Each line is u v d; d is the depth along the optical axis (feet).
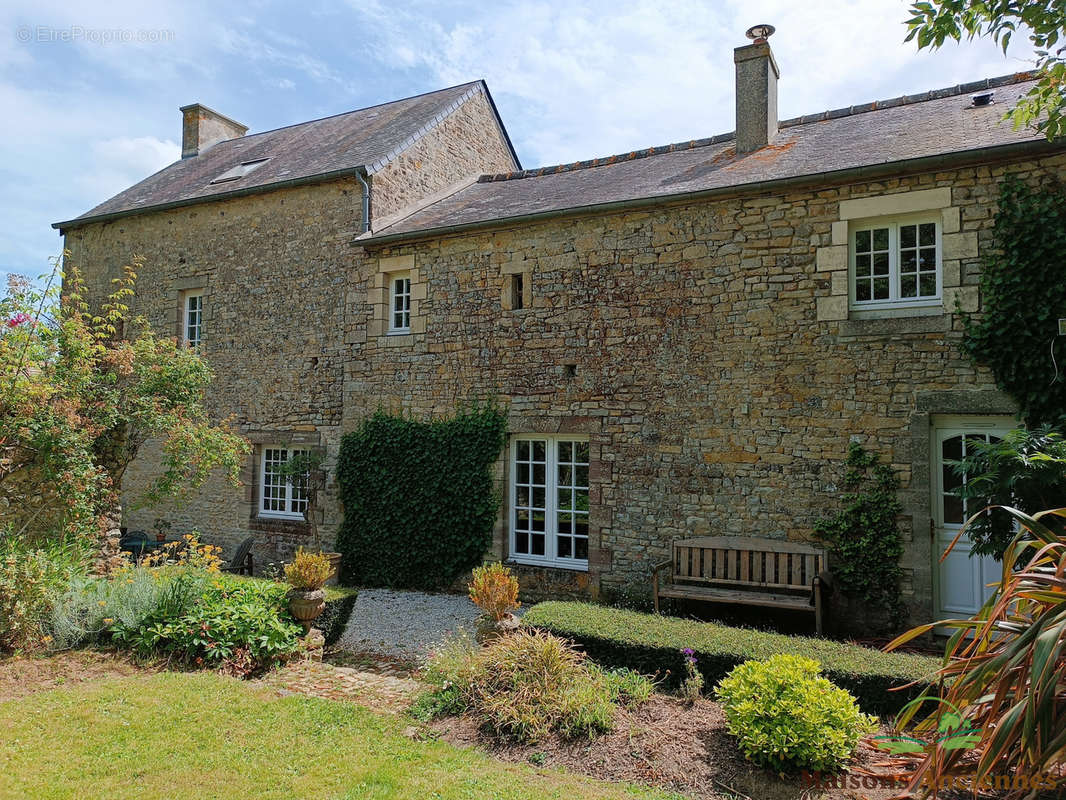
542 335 26.99
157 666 16.42
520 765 12.09
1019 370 19.44
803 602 20.57
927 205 21.06
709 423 23.84
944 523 20.81
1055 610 9.31
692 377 24.20
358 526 30.53
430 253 29.81
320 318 32.81
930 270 21.50
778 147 26.94
